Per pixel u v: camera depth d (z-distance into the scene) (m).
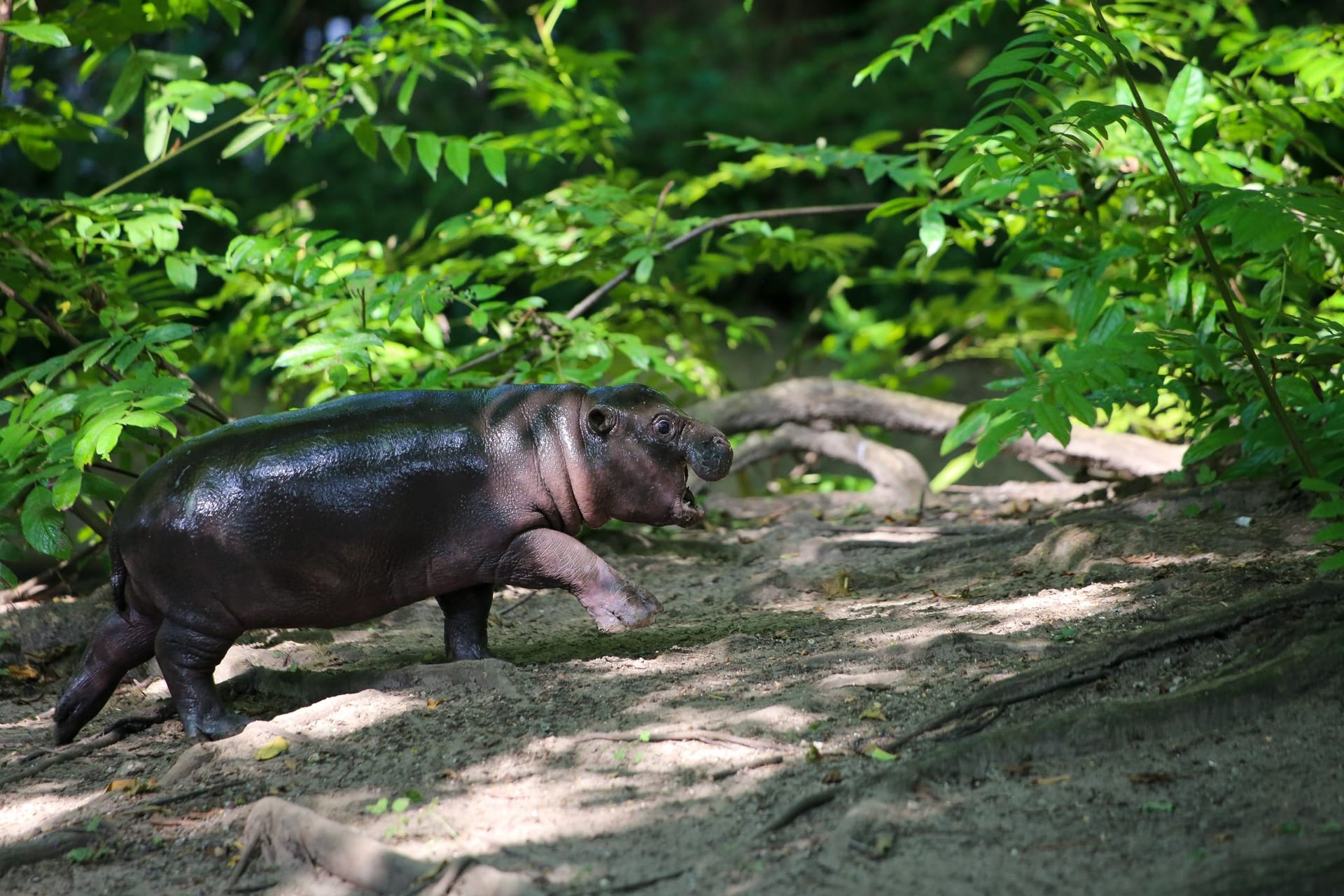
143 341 10.41
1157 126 12.79
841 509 15.74
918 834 6.42
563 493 8.92
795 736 7.61
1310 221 9.37
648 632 10.45
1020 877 5.97
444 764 7.67
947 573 11.56
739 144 15.10
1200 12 14.39
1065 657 8.31
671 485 9.05
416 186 33.28
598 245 15.12
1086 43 9.65
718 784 7.13
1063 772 6.93
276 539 8.39
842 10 40.94
